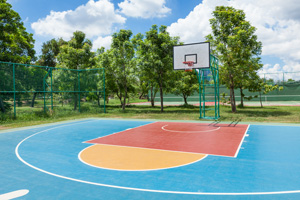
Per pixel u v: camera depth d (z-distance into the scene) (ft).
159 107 94.68
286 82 113.80
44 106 58.54
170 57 69.97
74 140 31.94
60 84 63.10
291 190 14.89
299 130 37.88
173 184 16.07
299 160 21.53
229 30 61.46
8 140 32.53
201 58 49.14
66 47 96.37
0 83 49.70
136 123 49.06
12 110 51.83
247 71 60.90
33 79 55.72
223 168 19.42
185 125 45.01
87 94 69.97
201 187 15.49
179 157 22.91
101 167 20.08
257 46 59.98
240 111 68.08
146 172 18.63
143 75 71.97
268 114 59.52
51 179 17.33
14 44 69.82
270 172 18.34
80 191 15.08
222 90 121.08
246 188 15.26
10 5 70.33
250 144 28.25
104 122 51.37
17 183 16.65
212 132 36.88
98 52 91.30
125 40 83.05
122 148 26.94
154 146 27.76
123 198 13.96
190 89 90.58
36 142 30.94
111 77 83.46
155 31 70.49
